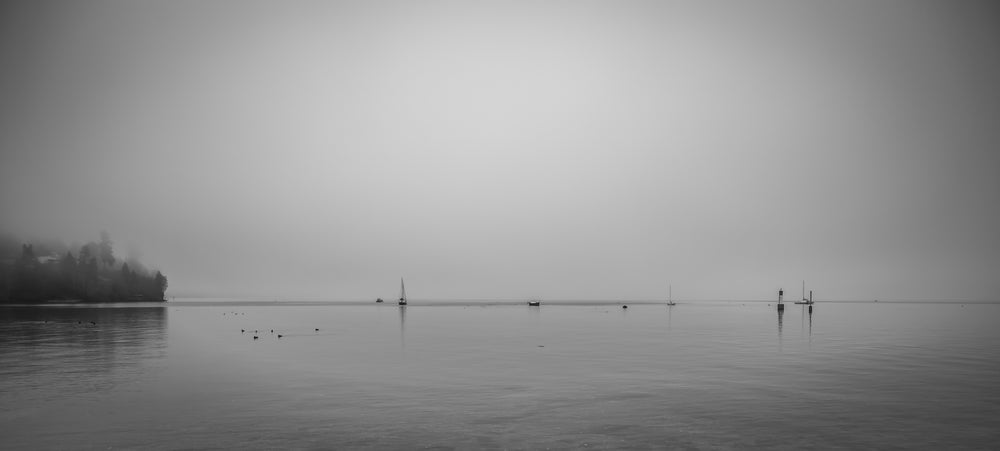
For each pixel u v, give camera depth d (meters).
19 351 70.62
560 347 79.25
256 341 87.38
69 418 37.91
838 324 132.75
